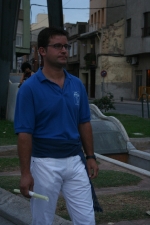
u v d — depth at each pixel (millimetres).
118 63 43156
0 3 15109
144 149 11734
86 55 45969
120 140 11211
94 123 11672
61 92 3566
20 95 3518
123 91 43281
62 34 3576
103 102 19562
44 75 3588
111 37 42906
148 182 7359
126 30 41500
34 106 3521
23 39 42062
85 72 49406
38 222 3629
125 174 7719
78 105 3664
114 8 46000
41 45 3604
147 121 16547
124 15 42562
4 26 14930
